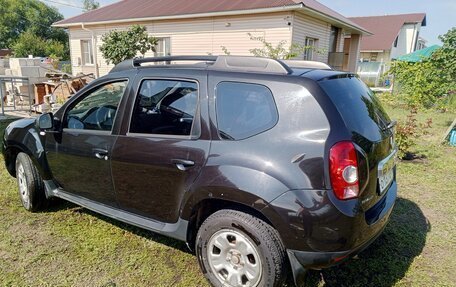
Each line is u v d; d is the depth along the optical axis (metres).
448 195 4.37
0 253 2.91
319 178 2.03
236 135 2.30
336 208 2.02
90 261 2.83
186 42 14.54
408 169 5.39
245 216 2.25
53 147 3.34
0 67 14.75
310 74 2.30
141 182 2.73
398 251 3.07
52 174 3.49
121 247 3.05
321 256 2.08
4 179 4.63
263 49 11.91
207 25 13.73
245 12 12.16
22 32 54.44
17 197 4.07
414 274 2.75
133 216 2.91
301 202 2.04
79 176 3.20
